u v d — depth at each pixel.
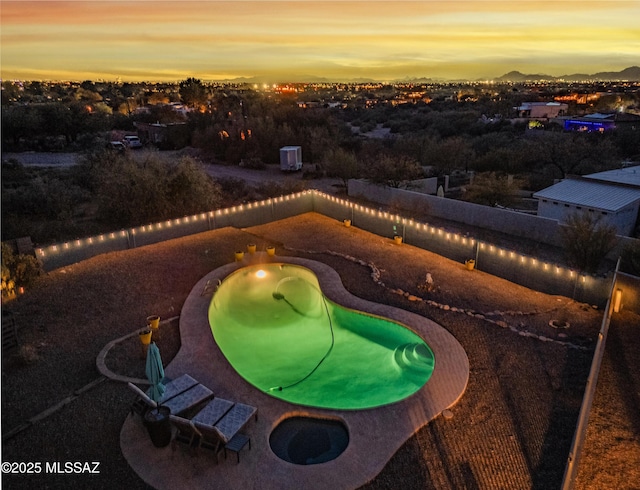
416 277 18.25
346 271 18.77
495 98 115.75
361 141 50.75
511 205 29.33
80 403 10.48
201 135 54.94
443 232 20.36
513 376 11.82
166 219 25.67
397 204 30.16
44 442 9.31
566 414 10.46
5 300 15.13
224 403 10.05
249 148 49.03
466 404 10.73
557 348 13.12
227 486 8.40
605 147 36.84
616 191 23.98
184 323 14.17
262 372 13.41
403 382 12.45
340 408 10.50
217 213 23.61
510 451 9.34
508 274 18.05
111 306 15.34
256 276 18.80
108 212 26.08
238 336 15.44
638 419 10.38
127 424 9.83
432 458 9.12
